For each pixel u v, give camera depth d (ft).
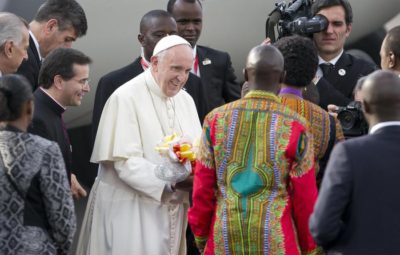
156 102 52.80
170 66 51.70
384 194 39.17
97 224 52.75
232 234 43.86
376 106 40.06
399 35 51.13
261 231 43.47
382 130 39.91
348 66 57.67
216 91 61.41
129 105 52.31
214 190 44.93
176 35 53.83
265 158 43.60
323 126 45.93
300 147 43.65
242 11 75.77
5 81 42.50
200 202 44.98
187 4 60.34
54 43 55.16
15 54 50.14
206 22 74.90
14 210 42.14
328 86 55.36
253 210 43.57
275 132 43.70
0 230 42.04
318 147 46.03
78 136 75.00
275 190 43.80
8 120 42.57
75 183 55.16
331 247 40.52
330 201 39.24
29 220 42.34
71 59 49.42
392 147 39.55
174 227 52.80
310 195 43.70
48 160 42.50
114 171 52.70
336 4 56.65
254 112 44.01
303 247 44.29
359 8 82.48
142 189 51.24
